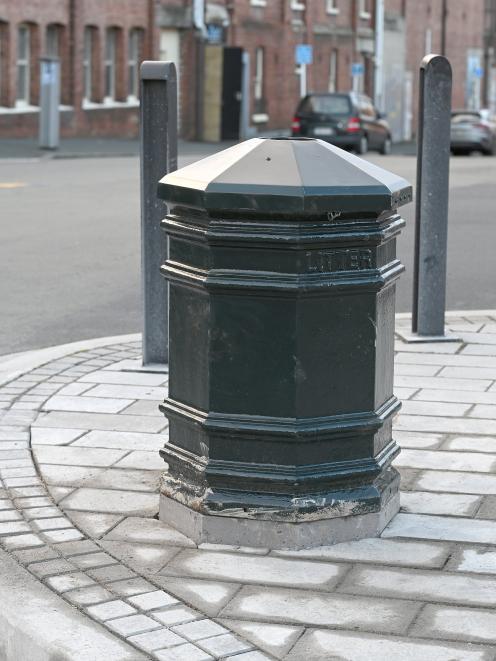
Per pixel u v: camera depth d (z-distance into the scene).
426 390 7.21
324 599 5.04
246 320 5.31
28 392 7.17
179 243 5.43
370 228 5.29
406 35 51.09
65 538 5.45
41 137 26.77
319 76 43.41
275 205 5.18
